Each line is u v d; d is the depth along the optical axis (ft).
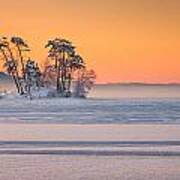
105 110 511.81
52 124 347.36
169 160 188.14
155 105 626.64
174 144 234.17
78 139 254.06
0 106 636.89
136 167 174.19
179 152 207.72
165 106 598.75
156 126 330.54
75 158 192.03
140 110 509.76
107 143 238.07
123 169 170.09
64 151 209.77
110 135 273.13
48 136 268.21
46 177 156.87
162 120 380.58
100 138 258.37
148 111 490.90
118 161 185.57
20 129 309.42
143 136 267.80
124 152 207.31
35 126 331.16
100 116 422.00
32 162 183.32
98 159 189.98
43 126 331.36
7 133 284.20
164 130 302.25
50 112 485.97
